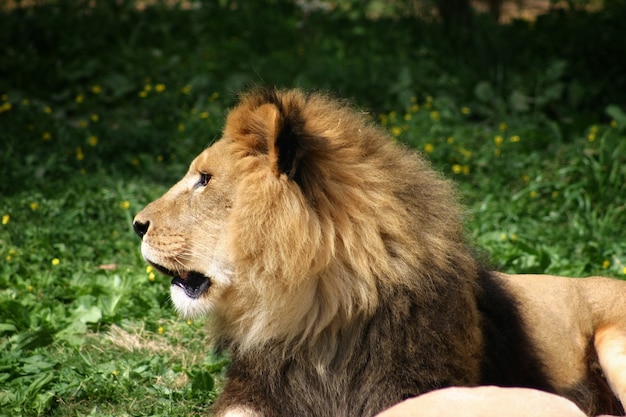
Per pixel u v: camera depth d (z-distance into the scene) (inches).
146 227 304.8
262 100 291.0
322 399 296.5
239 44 901.8
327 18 1008.2
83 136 671.8
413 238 286.0
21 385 350.6
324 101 305.7
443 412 226.1
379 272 282.4
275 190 281.0
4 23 884.6
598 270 478.9
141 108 748.0
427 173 310.3
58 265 470.3
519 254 483.8
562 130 708.0
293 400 298.8
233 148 293.6
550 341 336.5
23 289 445.7
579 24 906.7
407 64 834.8
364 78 802.2
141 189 581.0
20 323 408.2
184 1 1055.0
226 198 291.7
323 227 281.7
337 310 287.0
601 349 344.2
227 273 292.7
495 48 845.8
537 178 606.2
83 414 338.0
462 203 334.3
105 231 519.8
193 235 295.9
